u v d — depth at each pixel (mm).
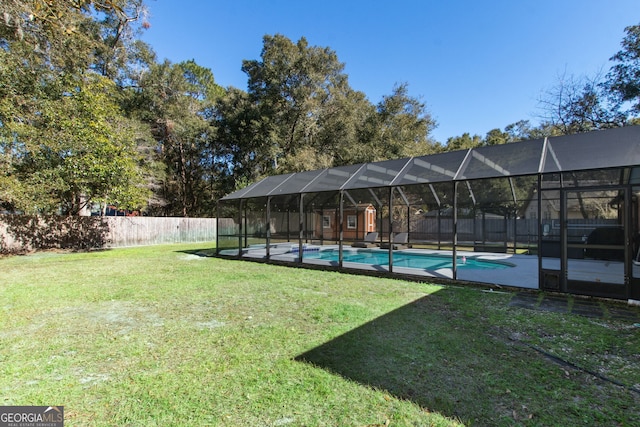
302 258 10297
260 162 26281
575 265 5707
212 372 2982
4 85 11023
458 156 8086
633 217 5277
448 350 3449
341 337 3832
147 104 23484
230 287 6695
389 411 2354
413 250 14180
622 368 3037
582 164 5684
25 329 4191
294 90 23312
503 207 13305
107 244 16391
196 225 20547
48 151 12148
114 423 2242
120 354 3402
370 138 25797
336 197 14906
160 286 6809
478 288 6504
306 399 2520
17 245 13633
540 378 2854
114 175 12812
